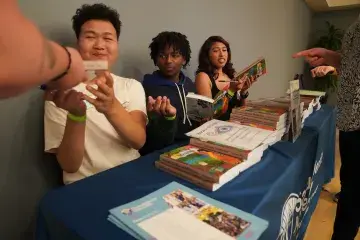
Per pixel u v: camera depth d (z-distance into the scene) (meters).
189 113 1.33
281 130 1.11
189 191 0.72
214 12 2.19
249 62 2.86
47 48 0.35
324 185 2.12
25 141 1.16
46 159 1.25
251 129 1.04
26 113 1.14
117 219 0.59
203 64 1.81
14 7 0.30
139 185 0.76
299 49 4.29
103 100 0.82
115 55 1.15
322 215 1.77
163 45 1.42
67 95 0.75
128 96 1.11
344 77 1.11
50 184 1.28
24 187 1.19
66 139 0.90
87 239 0.54
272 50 3.32
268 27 3.12
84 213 0.63
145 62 1.66
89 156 1.02
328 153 1.98
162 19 1.73
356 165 1.16
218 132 1.01
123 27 1.49
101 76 0.79
